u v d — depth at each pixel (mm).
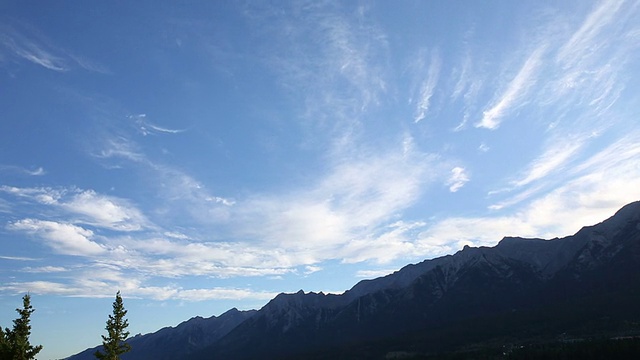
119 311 115688
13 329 106000
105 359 112812
